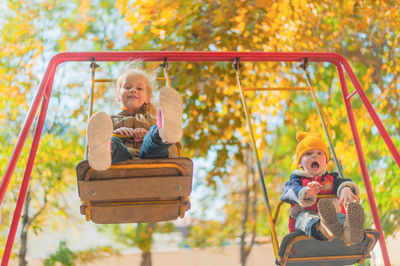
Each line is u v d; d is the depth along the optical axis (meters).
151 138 2.53
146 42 8.09
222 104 8.23
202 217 9.12
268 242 10.50
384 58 8.14
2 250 7.94
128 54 3.50
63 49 8.27
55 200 8.41
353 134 3.69
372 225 7.64
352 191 2.76
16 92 8.01
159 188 2.66
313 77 8.30
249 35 8.12
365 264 7.42
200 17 8.05
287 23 7.89
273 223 2.77
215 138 8.29
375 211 3.44
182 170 2.60
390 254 8.08
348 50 8.15
